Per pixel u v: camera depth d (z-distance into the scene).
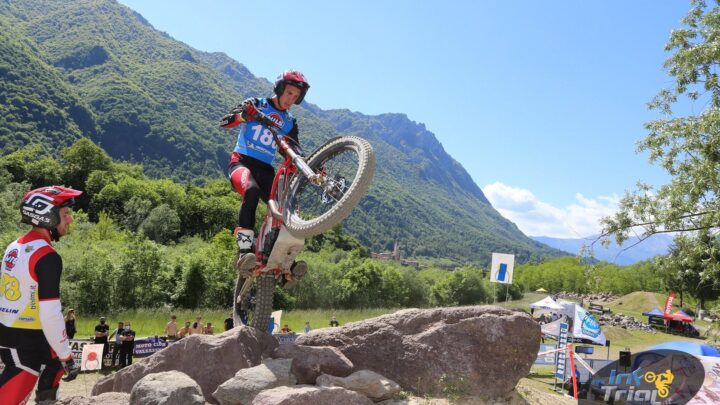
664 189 13.12
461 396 5.46
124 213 84.44
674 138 12.87
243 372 4.75
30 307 4.09
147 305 37.75
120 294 36.41
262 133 5.66
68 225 4.40
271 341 5.64
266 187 5.67
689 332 50.22
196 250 56.34
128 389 5.46
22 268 4.08
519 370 5.76
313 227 4.57
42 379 4.42
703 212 12.71
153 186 93.38
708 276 12.53
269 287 5.70
